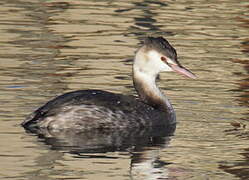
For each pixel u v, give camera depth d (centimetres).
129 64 1991
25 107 1612
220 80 1891
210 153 1395
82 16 2442
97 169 1294
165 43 1644
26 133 1459
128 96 1585
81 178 1248
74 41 2175
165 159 1359
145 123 1556
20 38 2180
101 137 1480
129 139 1472
